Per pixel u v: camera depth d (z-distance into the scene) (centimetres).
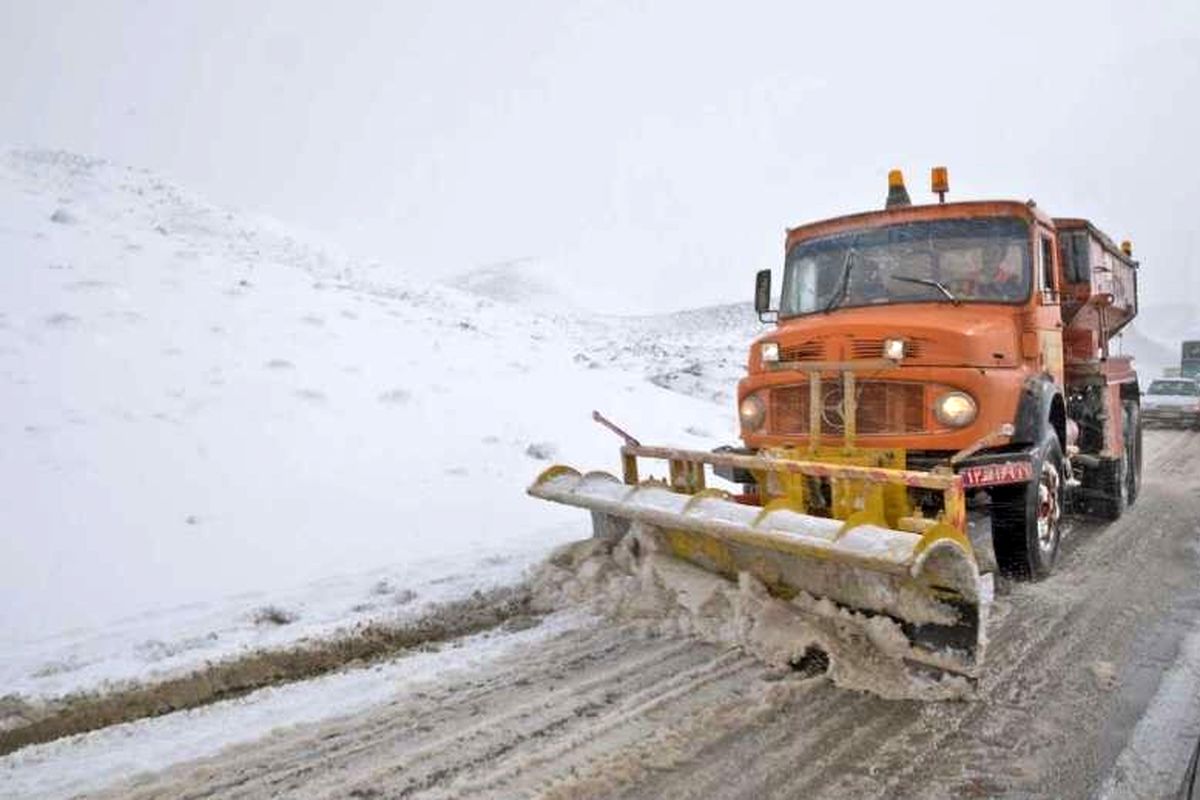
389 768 339
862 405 543
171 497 729
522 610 546
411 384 1195
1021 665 432
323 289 1734
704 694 395
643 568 508
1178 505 877
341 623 502
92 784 334
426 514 769
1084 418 769
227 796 323
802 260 686
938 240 621
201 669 442
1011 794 310
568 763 337
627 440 588
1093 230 738
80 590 553
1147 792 309
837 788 316
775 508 429
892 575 379
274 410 985
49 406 869
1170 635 471
